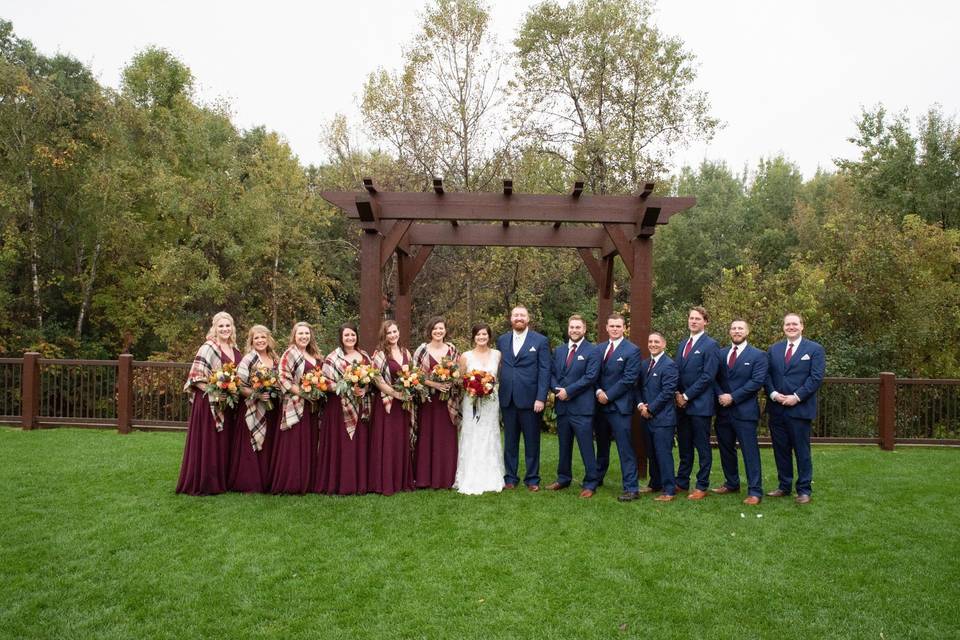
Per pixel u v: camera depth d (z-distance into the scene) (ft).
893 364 47.06
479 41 51.93
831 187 100.37
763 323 40.65
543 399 18.81
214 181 66.90
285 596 11.51
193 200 64.13
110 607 11.03
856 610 11.23
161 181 62.49
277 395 18.12
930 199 66.54
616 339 18.72
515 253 46.29
